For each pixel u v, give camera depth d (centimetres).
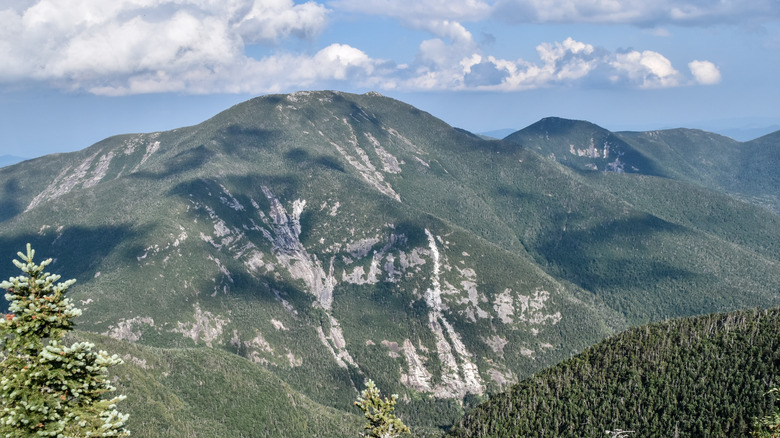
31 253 3928
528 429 17050
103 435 3931
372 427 7038
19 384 3684
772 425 6050
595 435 16012
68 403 3903
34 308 3794
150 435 16525
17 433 3628
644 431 15612
